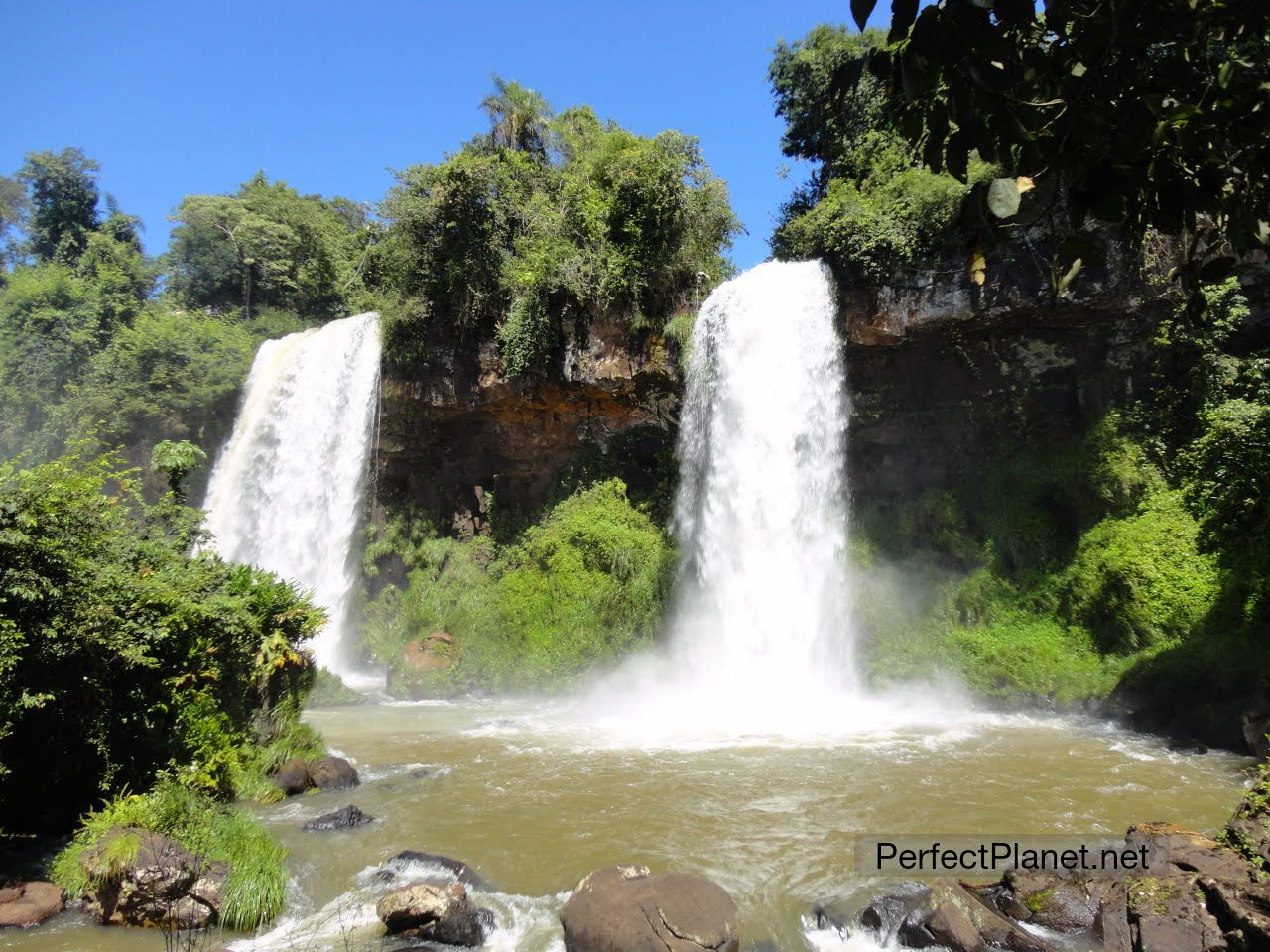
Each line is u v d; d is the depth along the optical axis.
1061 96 3.13
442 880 7.68
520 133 28.98
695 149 24.30
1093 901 6.64
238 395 32.25
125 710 9.34
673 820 9.37
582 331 23.80
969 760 12.03
